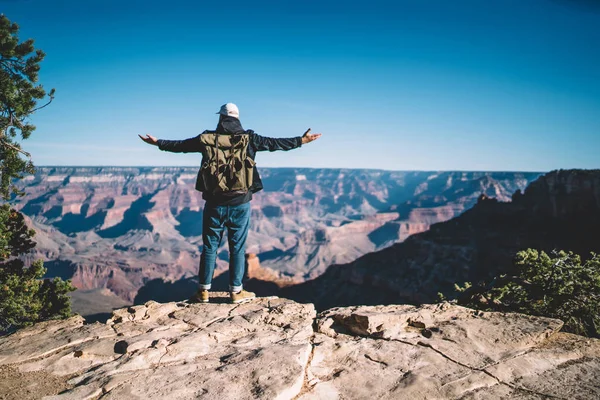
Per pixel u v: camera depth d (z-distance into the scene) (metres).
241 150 5.14
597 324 6.98
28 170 10.66
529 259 8.24
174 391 3.43
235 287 5.95
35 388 3.63
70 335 4.73
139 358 4.02
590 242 53.41
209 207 5.56
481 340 4.50
